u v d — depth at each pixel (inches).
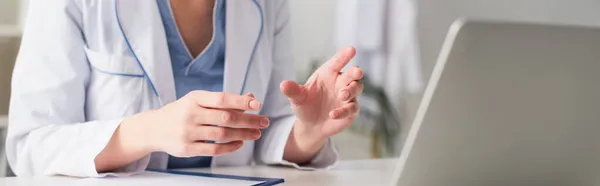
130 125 38.8
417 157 23.8
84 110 46.8
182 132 35.4
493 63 22.7
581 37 24.1
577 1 122.1
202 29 48.7
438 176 24.5
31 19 44.9
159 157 47.2
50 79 43.0
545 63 23.8
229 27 48.8
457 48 22.0
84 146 39.0
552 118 25.2
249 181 35.4
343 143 121.7
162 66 46.4
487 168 25.2
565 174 27.4
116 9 45.2
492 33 22.2
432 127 23.2
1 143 105.3
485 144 24.4
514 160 25.5
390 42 114.7
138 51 45.9
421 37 120.4
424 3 120.5
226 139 35.3
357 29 113.7
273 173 42.1
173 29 47.1
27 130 42.0
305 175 40.2
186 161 49.3
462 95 22.9
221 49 49.5
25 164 41.3
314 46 121.5
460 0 123.1
